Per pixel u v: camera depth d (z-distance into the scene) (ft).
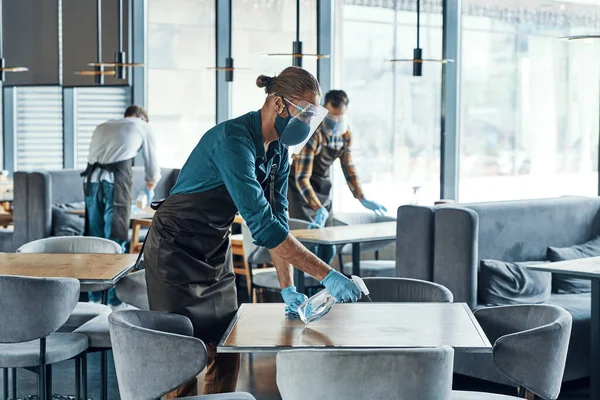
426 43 25.29
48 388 13.03
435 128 25.44
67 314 12.50
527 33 23.95
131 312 10.59
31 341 13.29
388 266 21.89
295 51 22.93
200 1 30.45
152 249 11.44
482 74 24.73
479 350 9.30
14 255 15.51
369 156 27.07
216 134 10.82
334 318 10.85
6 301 12.09
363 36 26.78
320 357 8.62
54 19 29.89
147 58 31.17
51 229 27.14
